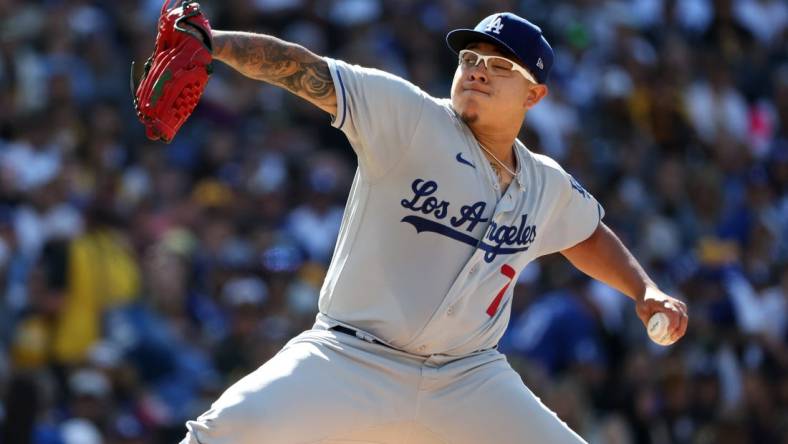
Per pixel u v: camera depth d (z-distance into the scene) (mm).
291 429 15320
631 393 38344
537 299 39875
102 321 35969
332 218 43344
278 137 45969
